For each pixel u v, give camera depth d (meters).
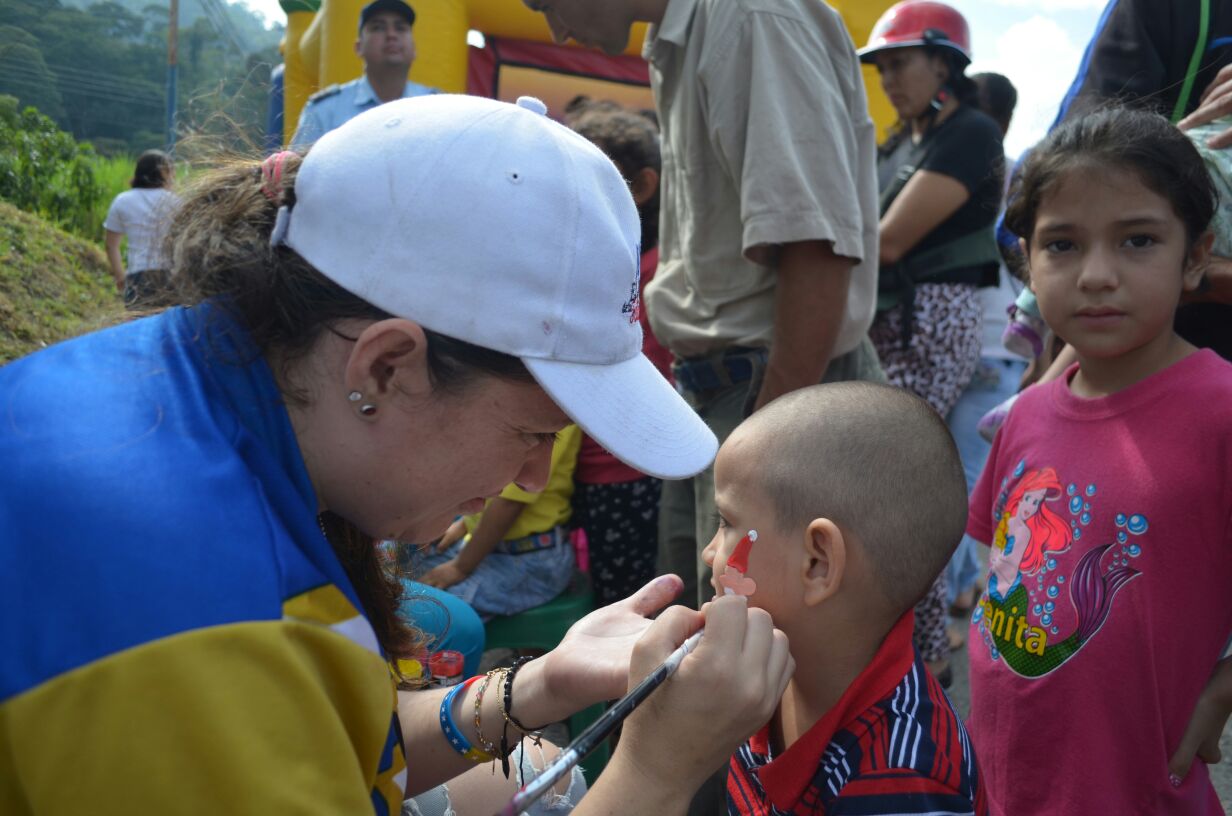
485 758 1.43
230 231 1.02
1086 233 1.58
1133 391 1.60
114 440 0.85
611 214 1.06
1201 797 1.57
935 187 2.93
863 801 1.13
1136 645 1.50
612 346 1.07
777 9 2.12
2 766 0.76
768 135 2.06
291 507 0.92
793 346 2.14
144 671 0.74
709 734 1.04
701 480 2.24
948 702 1.29
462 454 1.03
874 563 1.23
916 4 3.14
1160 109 2.05
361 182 0.96
